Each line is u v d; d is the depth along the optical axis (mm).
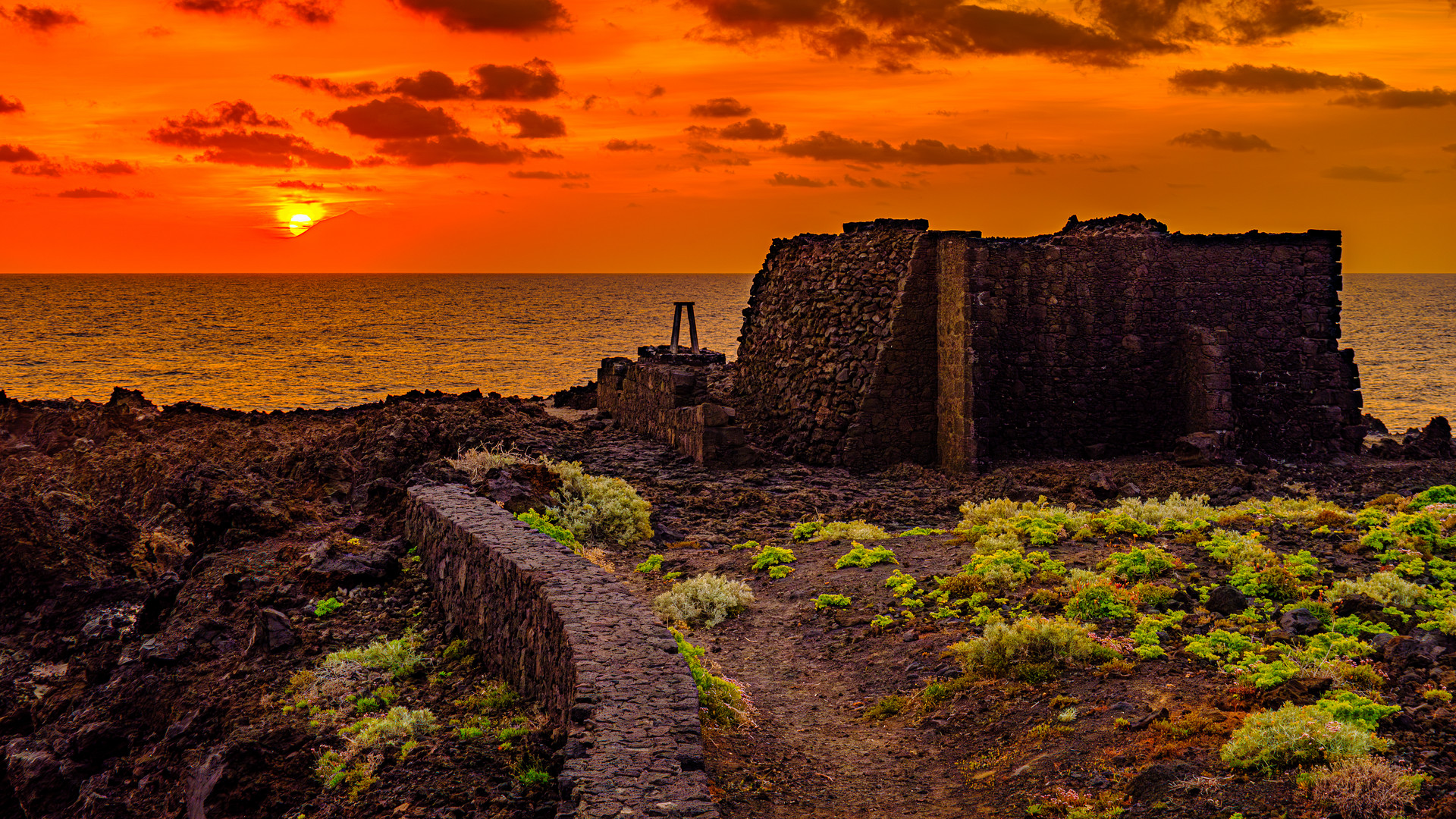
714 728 11422
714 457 28938
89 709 16797
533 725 12047
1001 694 11914
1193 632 12766
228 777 12211
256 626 16438
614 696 10102
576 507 22375
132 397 40500
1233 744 8820
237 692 15078
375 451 26641
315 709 13812
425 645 15766
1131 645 12414
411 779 11352
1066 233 31906
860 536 21031
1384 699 9758
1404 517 17312
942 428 29578
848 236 33062
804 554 20156
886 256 30828
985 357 28641
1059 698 11273
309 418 35875
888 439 29594
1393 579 13562
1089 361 30562
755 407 35344
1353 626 12109
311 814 11258
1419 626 11805
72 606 23406
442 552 17438
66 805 15422
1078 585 14859
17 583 24141
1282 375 31359
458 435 30344
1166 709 10273
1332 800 7766
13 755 16469
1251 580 14180
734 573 19453
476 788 10867
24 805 15539
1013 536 18391
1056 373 30312
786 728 12148
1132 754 9539
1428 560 15148
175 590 19906
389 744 12211
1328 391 31438
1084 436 30641
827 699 13195
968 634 14031
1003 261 29766
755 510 24734
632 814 8062
